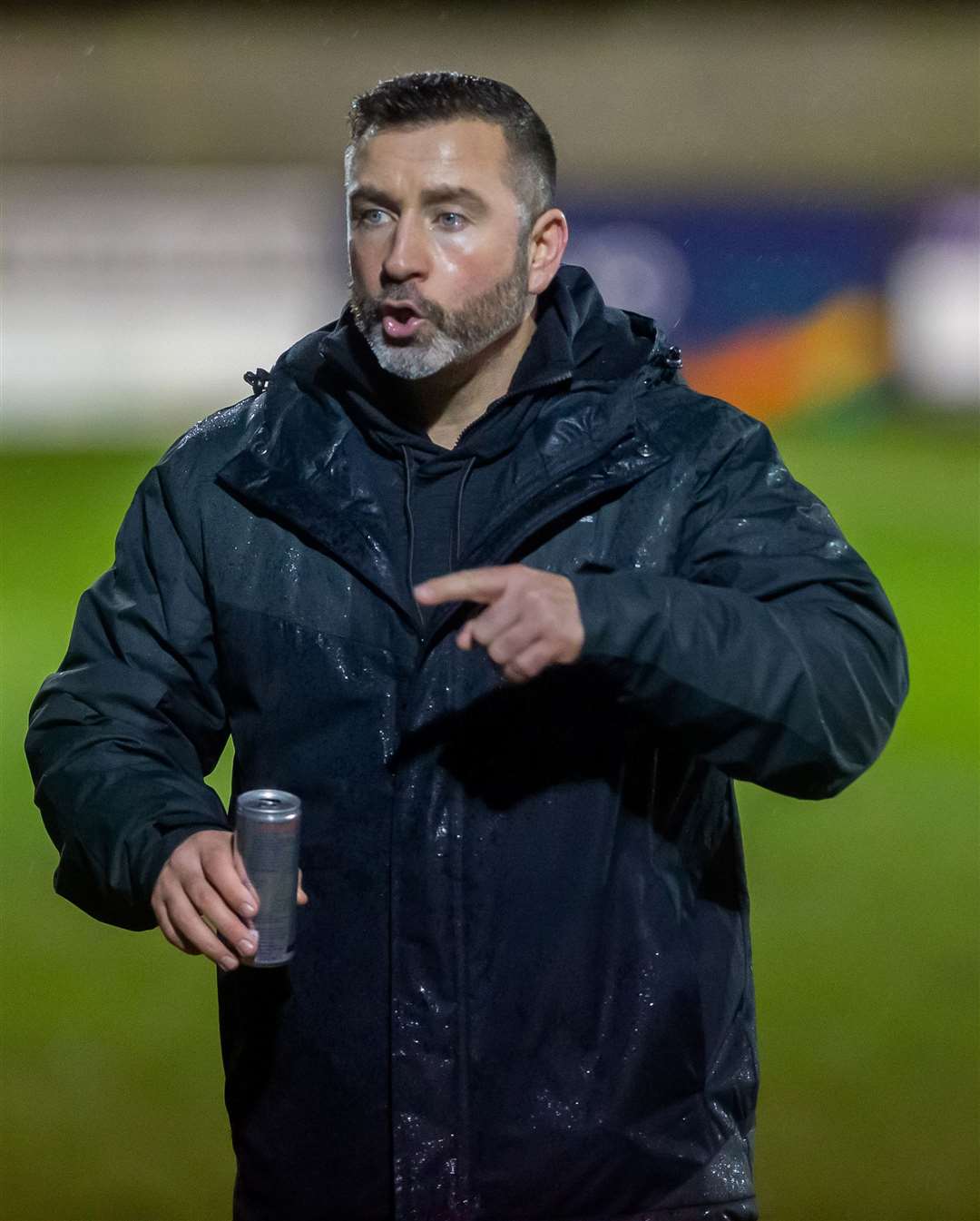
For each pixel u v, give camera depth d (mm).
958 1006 16344
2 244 66125
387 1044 7102
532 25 69312
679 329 64875
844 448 59312
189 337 67000
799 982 16922
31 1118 14141
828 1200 12523
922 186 68938
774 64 69188
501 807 7062
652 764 7234
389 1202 7164
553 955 7039
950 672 31156
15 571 39438
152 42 68625
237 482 7410
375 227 7219
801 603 6988
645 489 7297
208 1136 13859
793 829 22109
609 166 69375
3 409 64750
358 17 69250
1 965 17516
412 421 7566
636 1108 7105
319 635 7289
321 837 7195
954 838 21719
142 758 7375
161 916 6801
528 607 6230
